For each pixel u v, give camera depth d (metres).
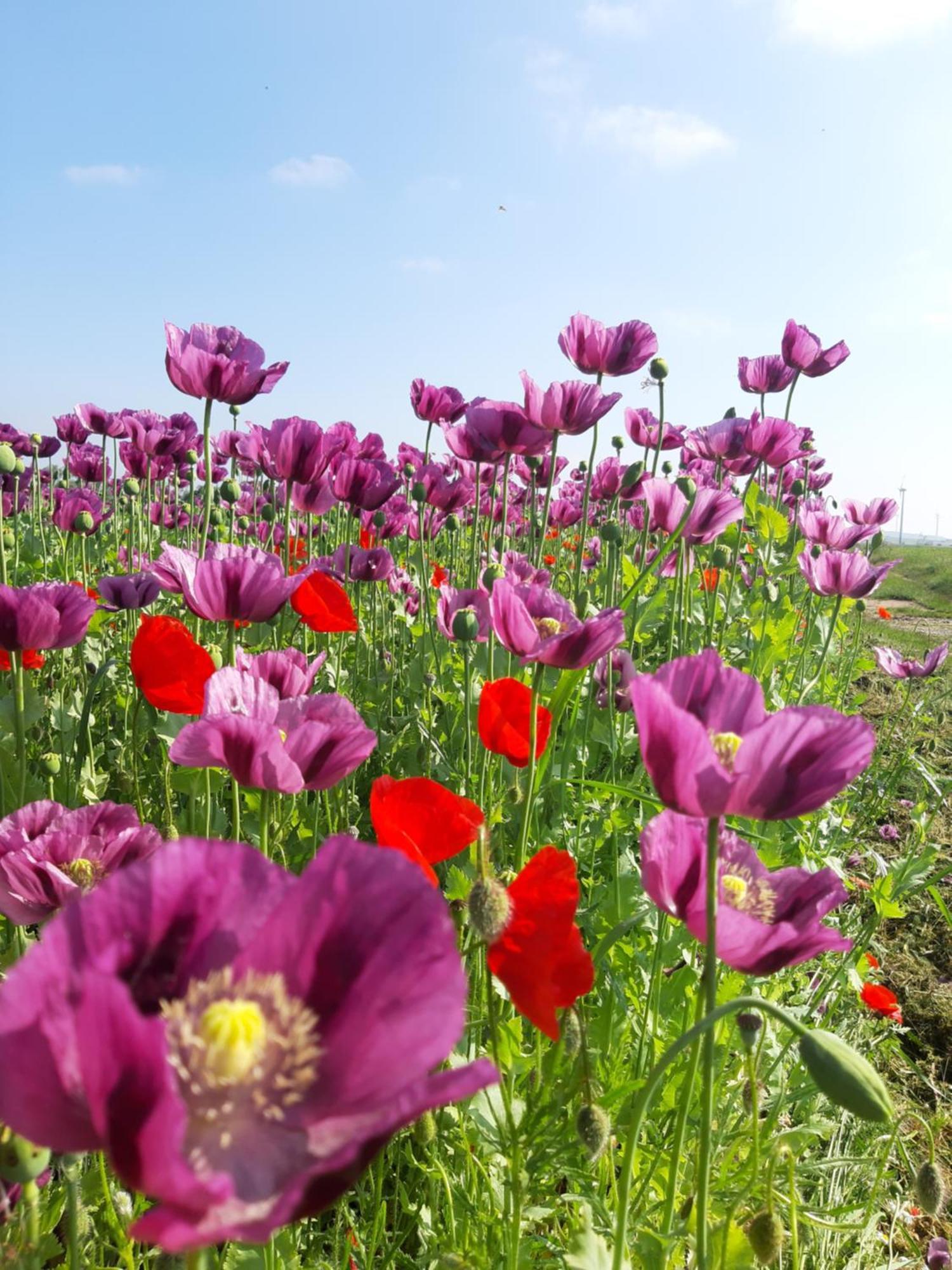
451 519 1.54
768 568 1.29
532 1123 0.43
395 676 1.28
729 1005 0.31
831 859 0.96
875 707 2.22
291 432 0.98
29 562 1.54
